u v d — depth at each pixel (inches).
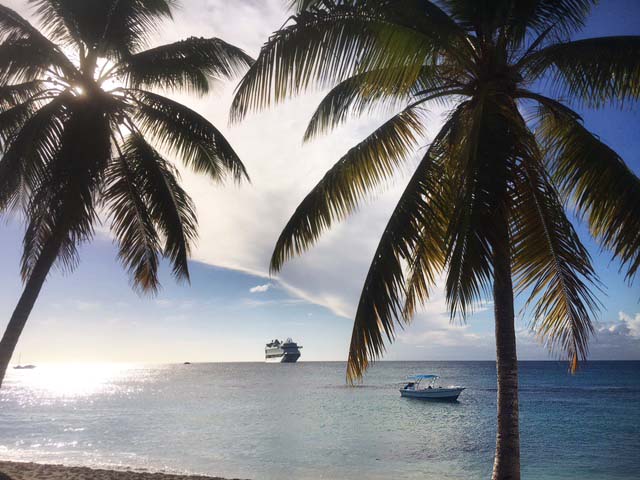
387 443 1067.9
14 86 412.2
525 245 267.9
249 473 764.6
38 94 402.9
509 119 238.1
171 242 426.3
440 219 257.6
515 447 234.7
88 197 362.6
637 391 2952.8
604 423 1453.0
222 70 462.0
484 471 796.0
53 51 396.5
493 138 220.5
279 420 1505.9
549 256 268.8
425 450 983.0
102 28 425.7
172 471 765.9
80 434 1219.9
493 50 263.1
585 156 248.1
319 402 2172.7
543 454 978.7
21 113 388.5
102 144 383.9
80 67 423.5
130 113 457.1
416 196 253.3
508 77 260.8
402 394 2314.2
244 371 7396.7
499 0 258.7
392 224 249.3
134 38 455.5
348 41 241.4
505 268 250.4
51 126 369.7
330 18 238.4
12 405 2175.2
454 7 276.7
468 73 272.7
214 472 765.9
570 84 283.4
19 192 388.5
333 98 343.6
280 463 848.3
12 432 1263.5
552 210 255.1
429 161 266.4
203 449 986.7
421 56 245.1
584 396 2549.2
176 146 457.1
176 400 2365.9
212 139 432.1
